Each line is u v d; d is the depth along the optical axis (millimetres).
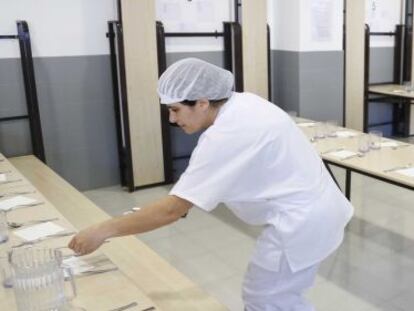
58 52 4273
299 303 1738
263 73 5109
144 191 4602
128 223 1469
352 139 3625
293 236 1578
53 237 1855
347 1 5391
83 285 1461
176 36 4742
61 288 1309
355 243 3334
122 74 4297
